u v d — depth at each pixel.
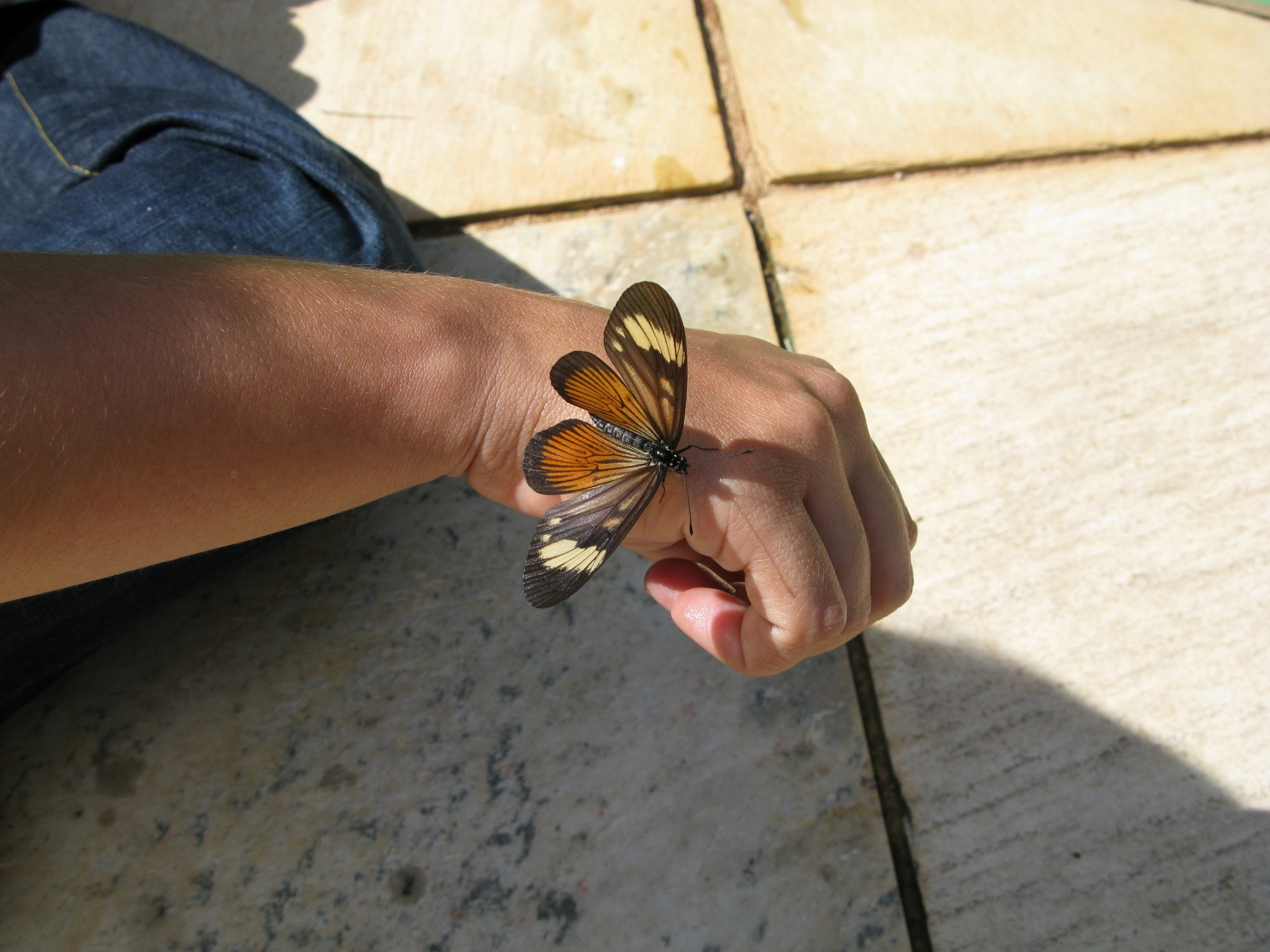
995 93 0.47
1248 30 0.50
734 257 0.43
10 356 0.23
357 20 0.50
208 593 0.36
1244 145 0.46
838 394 0.30
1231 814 0.32
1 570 0.23
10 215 0.36
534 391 0.27
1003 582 0.36
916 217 0.44
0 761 0.33
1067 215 0.44
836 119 0.47
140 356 0.24
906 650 0.35
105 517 0.24
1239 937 0.31
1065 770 0.33
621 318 0.26
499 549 0.37
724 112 0.47
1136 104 0.47
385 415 0.26
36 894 0.32
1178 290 0.42
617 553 0.37
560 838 0.32
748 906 0.31
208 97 0.36
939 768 0.33
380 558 0.37
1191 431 0.39
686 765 0.33
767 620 0.28
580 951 0.31
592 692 0.35
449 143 0.46
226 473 0.25
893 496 0.30
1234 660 0.34
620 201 0.44
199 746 0.34
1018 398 0.40
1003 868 0.32
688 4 0.51
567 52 0.49
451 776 0.33
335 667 0.35
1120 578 0.36
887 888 0.32
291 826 0.33
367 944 0.31
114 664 0.35
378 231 0.35
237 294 0.25
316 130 0.38
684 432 0.27
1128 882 0.32
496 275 0.43
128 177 0.34
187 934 0.31
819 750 0.34
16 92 0.37
